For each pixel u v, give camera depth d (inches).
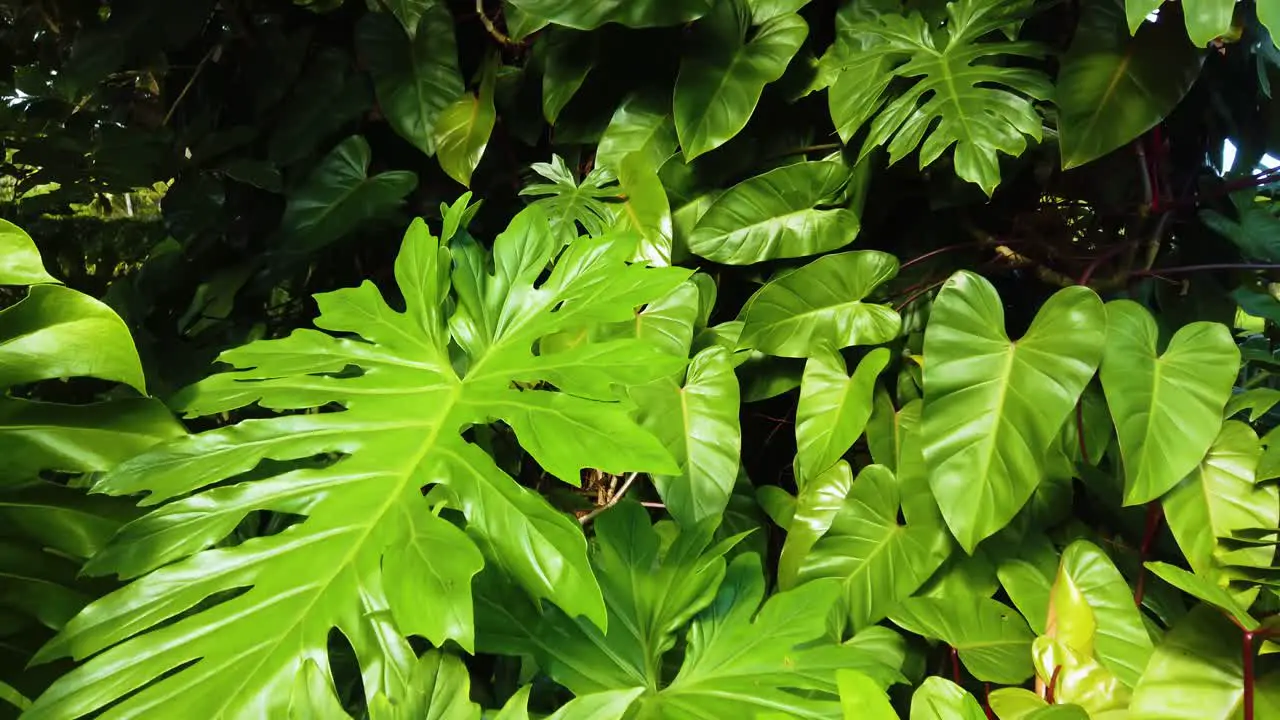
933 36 43.9
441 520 25.2
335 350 31.9
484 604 29.5
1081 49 38.8
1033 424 34.1
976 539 33.8
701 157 48.2
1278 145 47.7
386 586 23.5
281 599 23.6
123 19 58.1
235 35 62.1
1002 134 36.3
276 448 27.6
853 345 43.4
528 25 48.7
